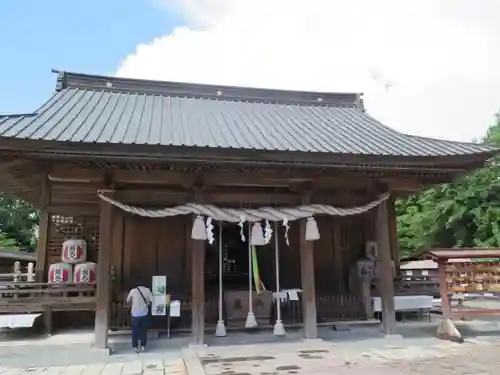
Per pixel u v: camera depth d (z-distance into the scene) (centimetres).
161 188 918
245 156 807
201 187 874
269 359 721
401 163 882
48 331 1015
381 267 952
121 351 812
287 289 1077
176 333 981
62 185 980
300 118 1249
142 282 1064
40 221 1180
